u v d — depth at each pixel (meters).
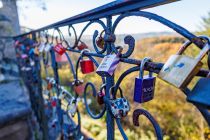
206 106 0.47
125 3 0.75
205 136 5.61
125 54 0.81
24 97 3.64
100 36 1.03
